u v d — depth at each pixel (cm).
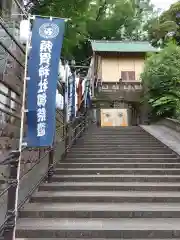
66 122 1068
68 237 548
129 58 2534
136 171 916
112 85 2461
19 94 759
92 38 3253
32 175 795
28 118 609
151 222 598
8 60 837
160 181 852
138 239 541
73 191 772
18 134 806
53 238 545
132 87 2434
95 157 1081
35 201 703
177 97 1827
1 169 635
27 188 745
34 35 620
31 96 611
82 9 1521
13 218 488
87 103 1725
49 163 840
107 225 576
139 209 640
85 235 548
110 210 632
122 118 2350
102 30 3192
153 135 1455
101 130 1625
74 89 1130
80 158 1051
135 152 1137
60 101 979
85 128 1605
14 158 496
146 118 2166
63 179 848
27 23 616
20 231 546
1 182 610
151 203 700
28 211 625
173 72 1794
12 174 498
